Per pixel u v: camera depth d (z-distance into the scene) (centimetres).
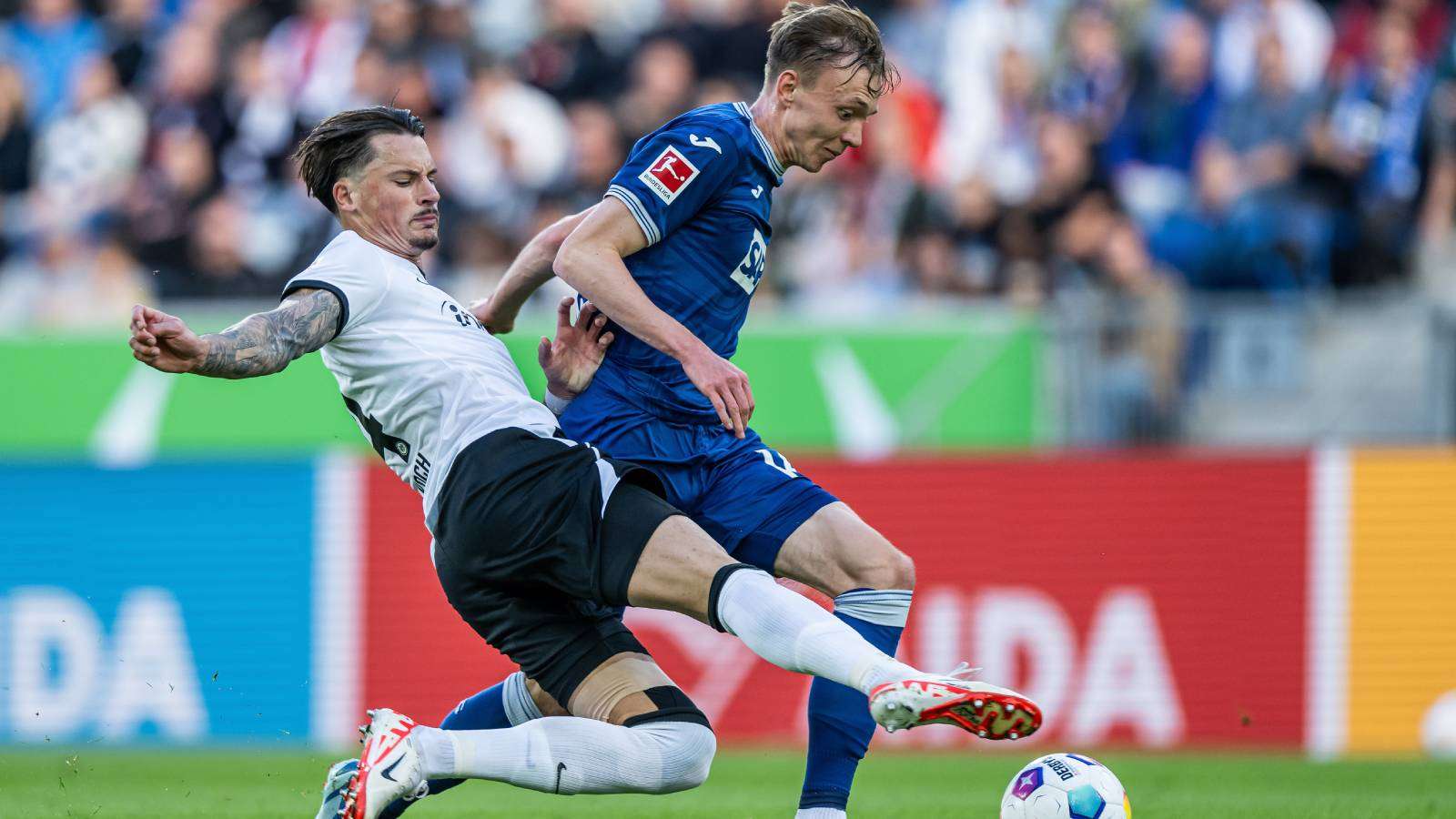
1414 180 4038
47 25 4341
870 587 1366
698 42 4234
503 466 1286
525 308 3688
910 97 4097
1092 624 2984
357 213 1362
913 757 2845
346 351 1322
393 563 3045
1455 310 3198
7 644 3053
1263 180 3947
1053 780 1429
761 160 1412
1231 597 2980
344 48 4212
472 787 2384
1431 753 2945
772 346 3325
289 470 3073
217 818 1852
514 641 1328
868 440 3303
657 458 1420
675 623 2958
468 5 4262
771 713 2952
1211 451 3014
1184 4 4109
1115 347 3253
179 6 4322
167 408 3381
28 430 3388
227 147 4209
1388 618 2969
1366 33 4084
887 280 3934
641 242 1360
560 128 4166
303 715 3030
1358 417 3212
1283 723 2956
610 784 1246
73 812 1917
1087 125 4041
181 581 3061
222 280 4134
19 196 4250
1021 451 3133
